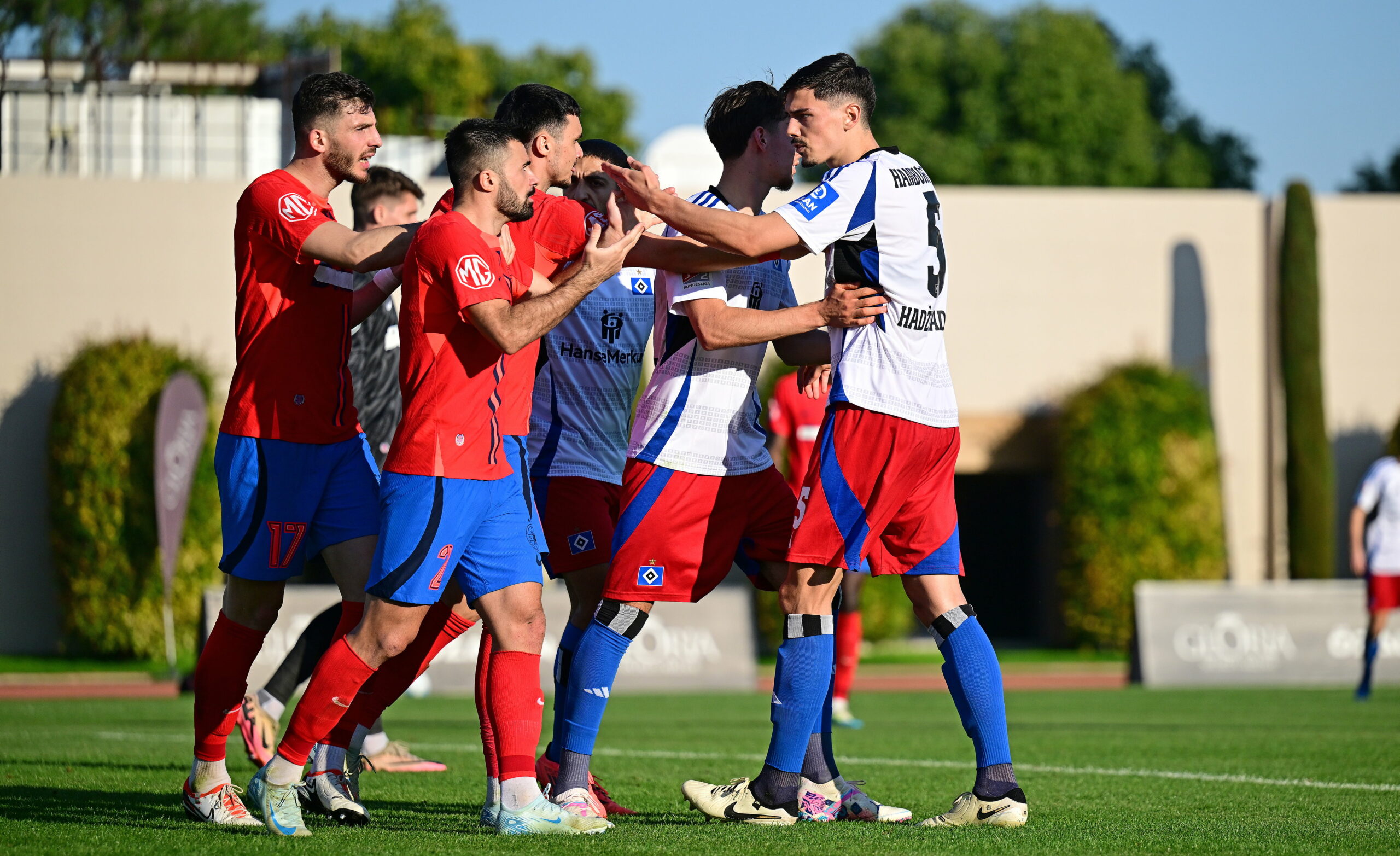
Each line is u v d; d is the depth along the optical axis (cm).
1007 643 5688
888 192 1145
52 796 1290
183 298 4928
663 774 1617
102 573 4469
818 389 1402
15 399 4781
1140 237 5519
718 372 1224
